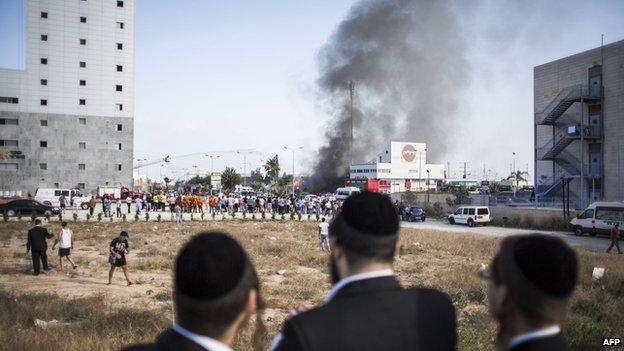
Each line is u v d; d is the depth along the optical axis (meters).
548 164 50.78
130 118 77.75
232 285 1.62
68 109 74.50
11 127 71.75
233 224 37.66
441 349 1.95
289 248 22.94
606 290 13.42
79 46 75.56
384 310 1.86
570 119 48.06
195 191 81.00
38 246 15.58
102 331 8.56
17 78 72.19
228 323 1.66
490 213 45.75
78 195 55.41
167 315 10.13
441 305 2.04
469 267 17.78
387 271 2.02
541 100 51.78
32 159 72.44
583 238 32.88
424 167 109.19
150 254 20.77
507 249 1.84
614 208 32.41
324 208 50.94
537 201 48.62
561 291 1.69
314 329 1.76
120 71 77.62
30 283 14.05
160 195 50.22
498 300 1.84
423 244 26.20
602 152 44.28
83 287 13.58
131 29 78.56
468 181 111.50
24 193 71.75
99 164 75.75
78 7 75.75
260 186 109.69
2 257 19.31
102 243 24.20
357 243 1.97
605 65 44.44
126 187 74.69
